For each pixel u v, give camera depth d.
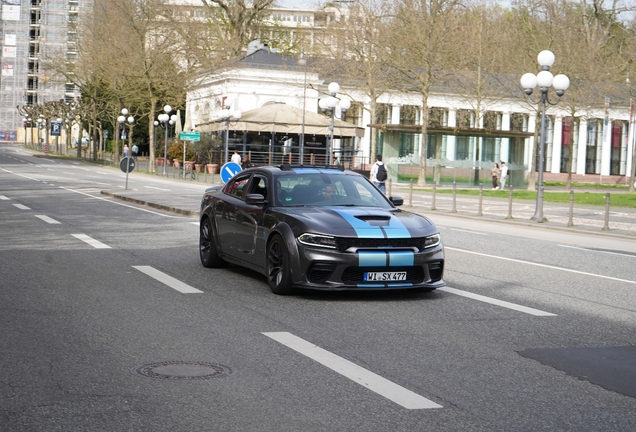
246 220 10.89
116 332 7.48
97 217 21.23
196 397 5.43
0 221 19.30
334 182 11.06
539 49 52.22
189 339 7.24
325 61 54.34
